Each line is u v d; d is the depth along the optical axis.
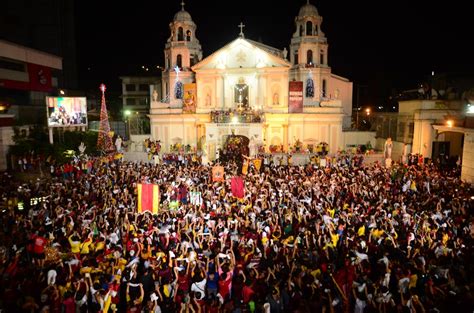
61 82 65.81
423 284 12.50
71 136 43.38
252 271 13.07
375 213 18.73
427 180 27.92
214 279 12.82
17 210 21.33
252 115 47.88
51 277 12.62
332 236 16.50
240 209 20.09
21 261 14.51
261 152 46.81
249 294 11.66
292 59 54.00
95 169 34.38
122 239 16.41
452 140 41.97
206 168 34.47
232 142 49.16
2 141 34.69
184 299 11.51
